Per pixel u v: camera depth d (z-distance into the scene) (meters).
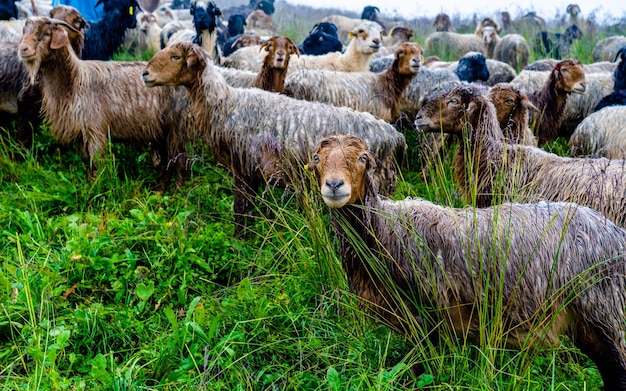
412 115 9.12
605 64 11.41
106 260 4.66
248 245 5.29
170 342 3.90
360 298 3.73
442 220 3.67
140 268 4.65
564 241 3.52
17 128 7.40
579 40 17.44
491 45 17.36
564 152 7.86
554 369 3.80
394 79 8.10
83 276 4.60
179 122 6.61
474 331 3.64
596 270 3.47
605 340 3.49
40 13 15.55
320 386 3.65
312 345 3.98
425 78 9.04
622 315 3.52
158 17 21.48
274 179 5.61
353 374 3.72
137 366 3.83
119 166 6.84
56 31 6.23
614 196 4.57
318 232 4.37
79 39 7.48
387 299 3.63
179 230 5.05
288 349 4.09
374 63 10.72
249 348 3.98
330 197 3.36
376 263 3.58
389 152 5.73
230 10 27.84
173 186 6.74
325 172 3.44
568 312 3.53
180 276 4.70
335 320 4.26
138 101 6.55
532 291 3.51
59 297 4.38
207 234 5.17
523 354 3.64
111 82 6.54
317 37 12.99
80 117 6.41
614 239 3.56
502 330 3.50
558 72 7.70
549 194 4.89
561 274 3.49
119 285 4.51
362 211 3.59
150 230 5.10
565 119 9.23
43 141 7.39
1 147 7.17
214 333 4.02
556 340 3.56
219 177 6.71
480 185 5.00
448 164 6.35
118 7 9.52
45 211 5.80
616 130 6.66
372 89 8.01
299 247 4.59
